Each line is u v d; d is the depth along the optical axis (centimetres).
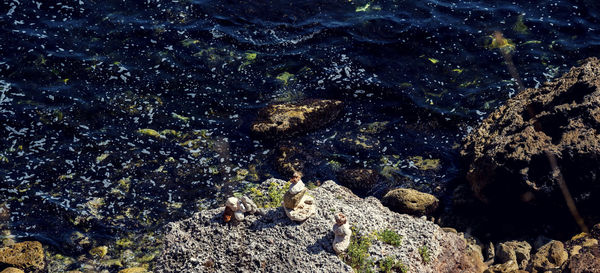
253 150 1895
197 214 1354
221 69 2167
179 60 2189
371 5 2431
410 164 1858
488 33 2281
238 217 1305
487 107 2011
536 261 1402
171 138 1923
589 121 1556
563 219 1580
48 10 2345
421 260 1284
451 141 1927
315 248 1255
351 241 1284
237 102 2053
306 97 2072
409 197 1673
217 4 2427
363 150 1900
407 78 2134
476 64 2172
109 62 2162
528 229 1616
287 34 2308
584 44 2217
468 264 1401
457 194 1731
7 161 1828
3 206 1706
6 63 2131
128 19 2334
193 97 2064
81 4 2380
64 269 1552
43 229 1653
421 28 2306
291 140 1922
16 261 1522
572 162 1517
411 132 1964
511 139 1642
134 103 2030
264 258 1247
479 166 1664
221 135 1939
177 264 1264
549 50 2203
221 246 1277
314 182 1791
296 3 2434
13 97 2020
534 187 1535
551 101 1700
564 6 2381
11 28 2259
